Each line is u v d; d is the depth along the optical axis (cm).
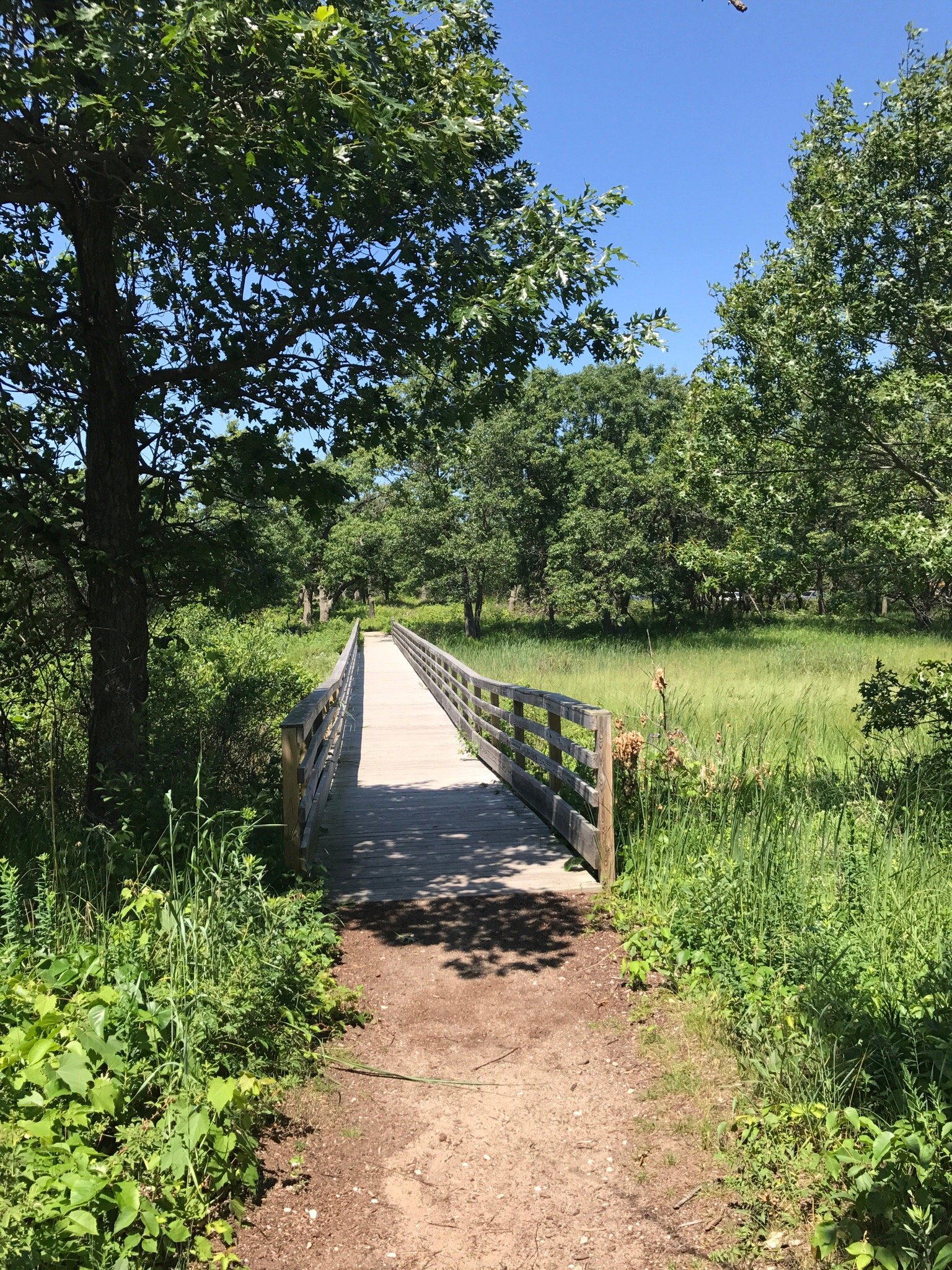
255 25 448
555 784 770
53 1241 242
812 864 555
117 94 468
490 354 688
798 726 1007
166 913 400
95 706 673
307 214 684
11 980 349
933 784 716
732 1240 288
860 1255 256
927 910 497
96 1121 302
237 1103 325
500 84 602
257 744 906
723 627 3575
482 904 594
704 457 829
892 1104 320
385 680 2220
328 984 464
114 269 670
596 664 2039
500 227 669
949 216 732
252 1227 299
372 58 511
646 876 592
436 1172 331
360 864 686
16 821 623
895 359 776
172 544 727
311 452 729
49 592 724
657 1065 393
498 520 3559
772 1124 324
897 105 740
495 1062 407
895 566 752
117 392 670
